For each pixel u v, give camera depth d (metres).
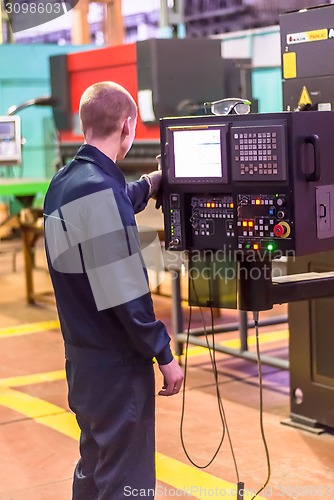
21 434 4.17
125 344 2.47
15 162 4.94
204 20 8.23
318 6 3.55
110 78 5.74
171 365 2.45
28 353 5.74
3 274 8.70
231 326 5.44
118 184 2.47
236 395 4.70
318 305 3.92
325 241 2.66
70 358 2.56
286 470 3.60
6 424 4.32
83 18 9.73
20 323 6.64
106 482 2.51
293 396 4.16
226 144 2.61
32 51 9.16
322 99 3.60
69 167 2.53
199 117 2.68
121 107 2.51
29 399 4.73
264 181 2.55
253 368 5.25
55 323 6.62
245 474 3.57
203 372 5.19
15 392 4.87
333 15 3.50
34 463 3.79
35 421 4.36
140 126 5.48
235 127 2.58
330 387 3.93
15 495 3.44
